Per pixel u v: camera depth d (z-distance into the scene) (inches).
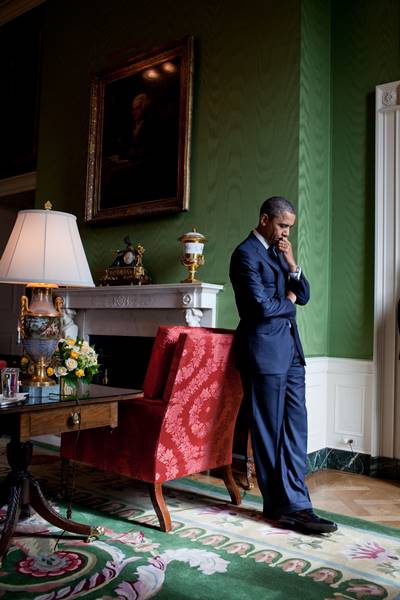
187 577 87.7
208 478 153.1
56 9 244.1
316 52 171.6
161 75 197.8
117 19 218.4
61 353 104.1
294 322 118.2
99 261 217.0
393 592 84.0
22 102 283.6
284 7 168.2
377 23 171.2
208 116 183.9
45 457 169.3
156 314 186.2
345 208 173.9
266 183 168.4
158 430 108.0
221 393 119.0
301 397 117.6
